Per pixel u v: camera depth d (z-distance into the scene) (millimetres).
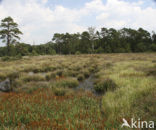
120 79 6984
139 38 73688
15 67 14664
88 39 74062
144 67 10570
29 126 2977
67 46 80688
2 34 31734
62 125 2982
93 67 14266
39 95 5242
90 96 5406
